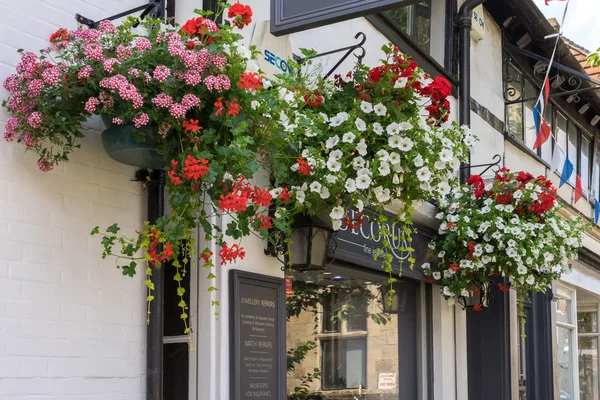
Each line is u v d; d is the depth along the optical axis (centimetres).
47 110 343
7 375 353
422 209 682
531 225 680
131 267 369
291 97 430
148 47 349
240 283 461
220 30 372
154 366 423
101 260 405
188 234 391
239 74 368
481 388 802
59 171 387
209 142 365
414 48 760
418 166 445
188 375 451
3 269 357
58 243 383
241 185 369
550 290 1076
